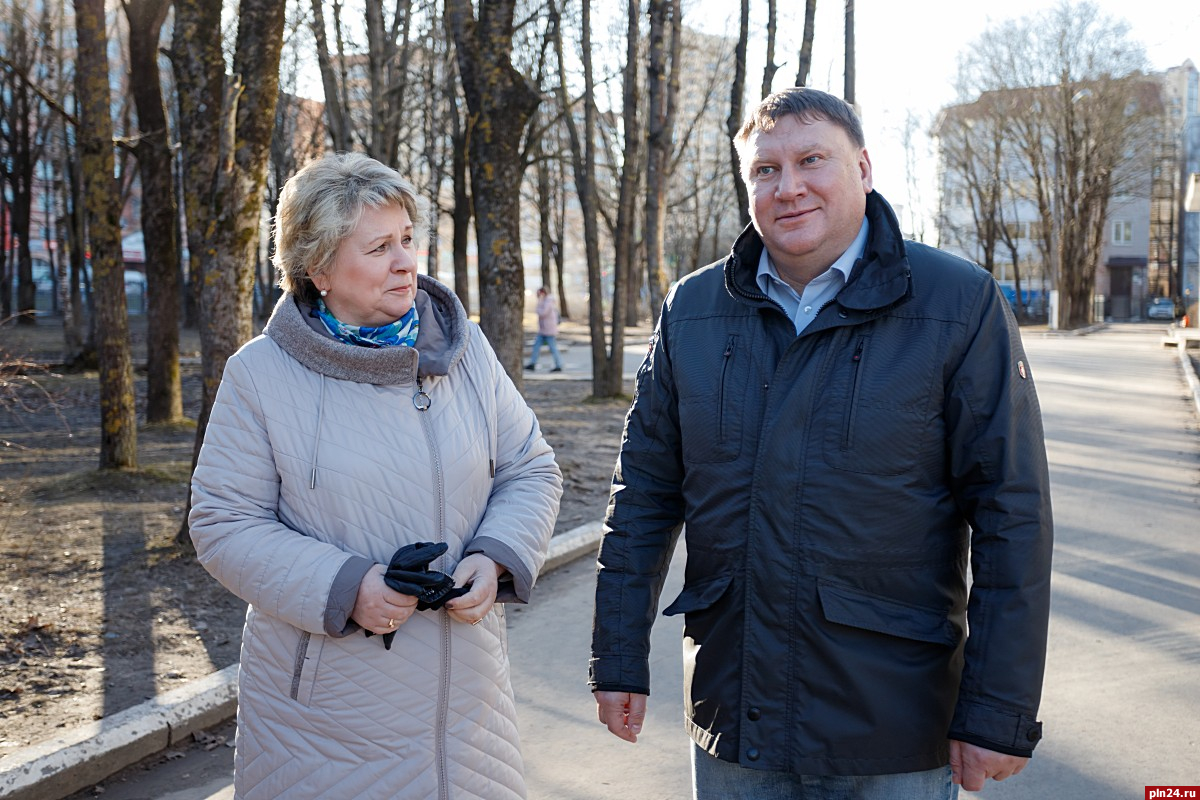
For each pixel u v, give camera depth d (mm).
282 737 2158
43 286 49062
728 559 2176
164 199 12703
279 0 6289
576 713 4367
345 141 14758
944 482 2123
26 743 3816
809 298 2203
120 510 8062
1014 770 1964
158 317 12859
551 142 28906
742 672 2143
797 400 2119
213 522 2156
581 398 16438
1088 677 4543
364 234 2174
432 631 2174
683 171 43344
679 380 2283
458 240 21109
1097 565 6293
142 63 12312
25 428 13438
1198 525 7234
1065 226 45469
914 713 2059
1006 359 2068
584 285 68562
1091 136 43156
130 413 9281
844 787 2139
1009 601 1979
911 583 2084
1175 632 5070
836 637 2066
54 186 26672
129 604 5605
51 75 22484
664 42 13594
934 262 2143
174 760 3906
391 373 2189
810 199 2117
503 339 8688
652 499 2408
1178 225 64938
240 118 6305
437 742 2172
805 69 11086
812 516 2088
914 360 2068
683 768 3854
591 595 6078
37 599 5676
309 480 2162
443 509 2219
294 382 2193
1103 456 10148
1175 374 19141
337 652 2125
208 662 4754
